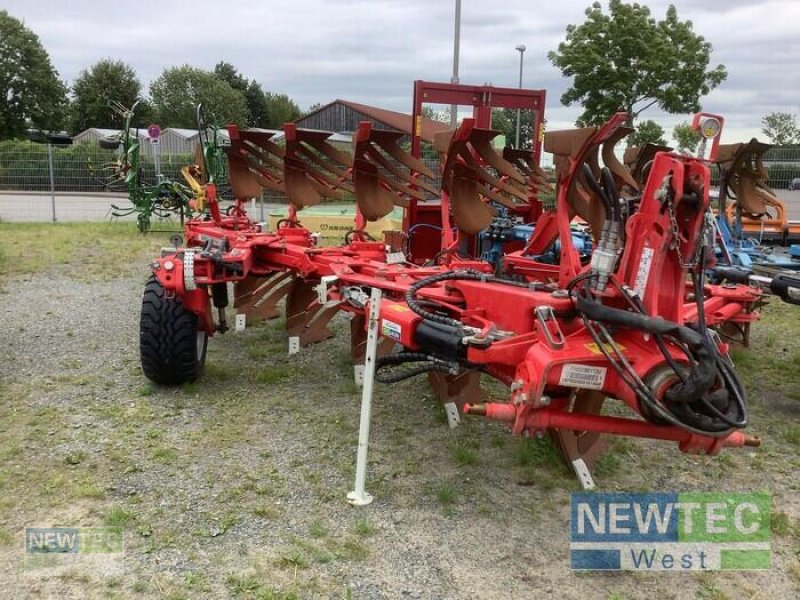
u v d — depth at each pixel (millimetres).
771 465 4062
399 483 3707
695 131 3666
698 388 2523
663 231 2715
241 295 6656
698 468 3988
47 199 24875
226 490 3547
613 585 2893
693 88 18922
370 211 5512
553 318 2900
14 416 4410
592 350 2830
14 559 2906
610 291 2938
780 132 44344
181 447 4043
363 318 5031
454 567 2969
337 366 5684
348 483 3678
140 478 3641
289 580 2828
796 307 8555
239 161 7320
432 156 9078
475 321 3527
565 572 2967
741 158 6293
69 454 3877
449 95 6820
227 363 5719
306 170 6270
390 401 4922
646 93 19031
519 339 3021
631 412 4871
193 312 4809
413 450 4117
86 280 9250
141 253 11891
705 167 2678
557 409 3039
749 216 7465
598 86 19031
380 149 5434
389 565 2963
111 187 19594
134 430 4246
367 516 3355
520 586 2859
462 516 3393
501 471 3873
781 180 15930
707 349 2562
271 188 7344
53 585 2750
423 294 3902
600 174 3338
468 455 3975
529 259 4547
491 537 3215
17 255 11188
